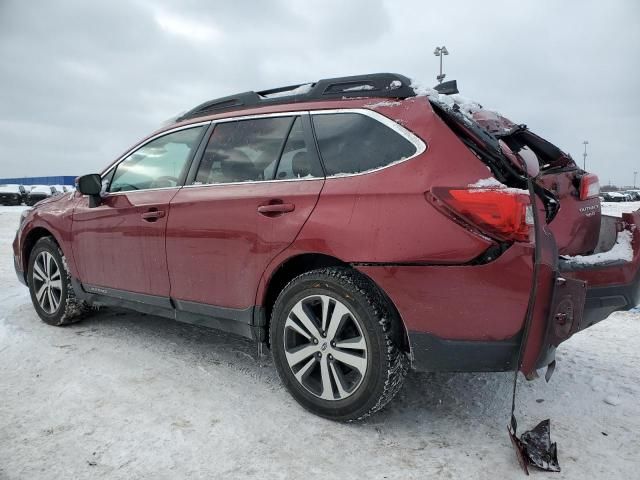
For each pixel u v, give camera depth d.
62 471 2.12
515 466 2.17
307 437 2.40
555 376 3.16
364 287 2.39
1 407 2.70
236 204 2.85
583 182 2.85
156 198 3.35
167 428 2.47
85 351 3.55
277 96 3.13
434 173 2.27
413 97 2.57
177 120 3.67
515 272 2.09
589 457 2.23
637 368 3.27
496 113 3.00
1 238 11.96
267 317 2.85
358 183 2.46
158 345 3.68
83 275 3.89
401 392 2.92
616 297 2.58
